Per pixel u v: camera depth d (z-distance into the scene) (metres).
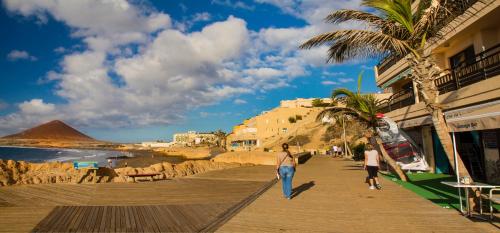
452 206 8.52
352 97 16.20
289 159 10.48
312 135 83.38
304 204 9.40
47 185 13.34
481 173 13.54
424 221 7.04
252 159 38.09
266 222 7.28
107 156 121.38
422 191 11.27
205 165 26.39
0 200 9.91
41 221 7.37
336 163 29.66
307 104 121.19
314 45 9.61
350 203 9.43
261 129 94.81
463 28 12.97
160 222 7.33
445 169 16.75
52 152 166.88
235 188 13.02
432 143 17.62
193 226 6.97
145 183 14.62
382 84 23.98
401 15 8.67
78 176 15.27
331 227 6.78
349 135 53.88
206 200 10.14
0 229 6.70
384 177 16.06
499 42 12.76
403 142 18.14
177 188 12.95
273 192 11.86
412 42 8.76
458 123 7.70
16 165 17.36
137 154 142.12
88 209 8.70
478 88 11.48
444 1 8.20
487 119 6.74
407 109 18.84
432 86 8.40
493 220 6.85
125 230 6.68
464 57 15.05
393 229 6.50
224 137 124.50
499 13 11.48
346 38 8.99
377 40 8.64
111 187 13.02
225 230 6.65
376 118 15.98
